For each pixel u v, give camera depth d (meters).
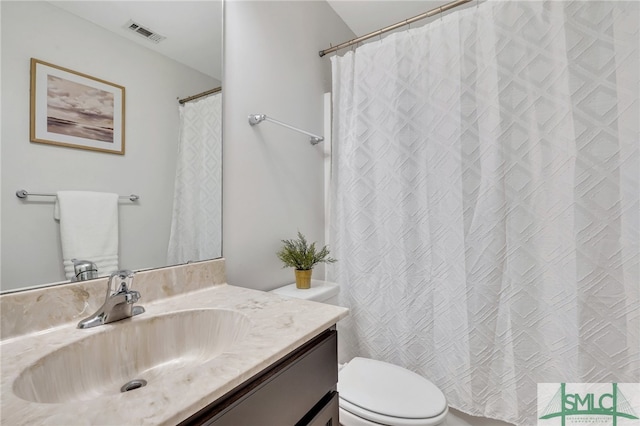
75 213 0.79
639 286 1.10
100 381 0.68
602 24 1.13
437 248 1.41
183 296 1.00
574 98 1.17
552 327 1.22
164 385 0.49
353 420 1.05
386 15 2.04
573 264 1.18
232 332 0.82
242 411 0.55
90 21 0.82
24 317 0.69
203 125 1.13
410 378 1.22
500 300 1.29
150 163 0.96
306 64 1.70
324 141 1.83
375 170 1.57
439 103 1.40
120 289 0.77
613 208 1.12
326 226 1.81
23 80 0.71
